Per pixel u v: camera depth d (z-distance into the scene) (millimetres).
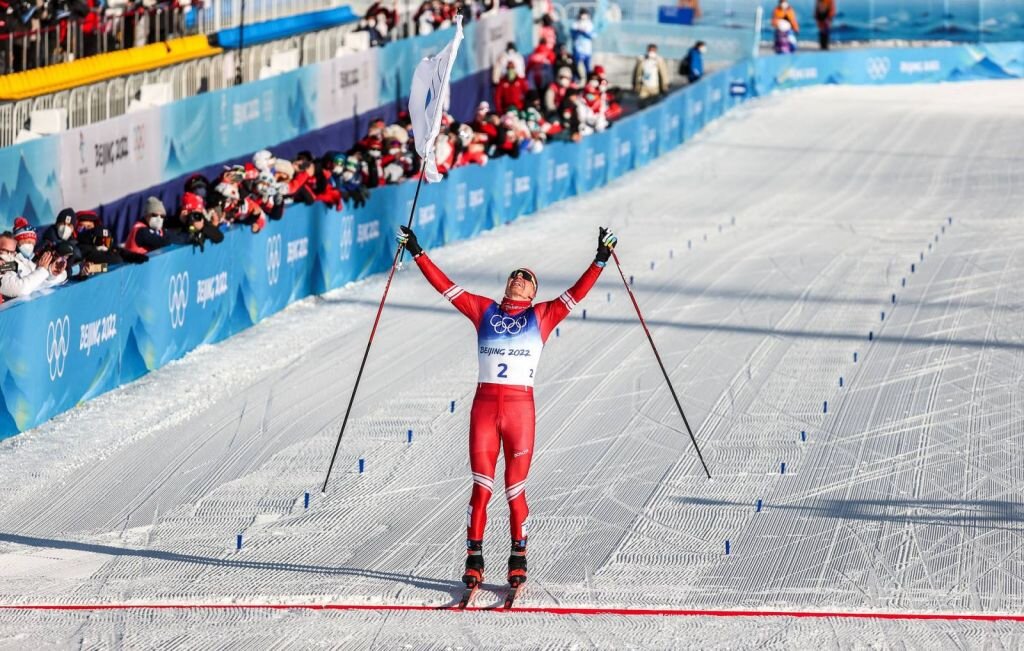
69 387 34312
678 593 22703
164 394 35938
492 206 61094
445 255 54875
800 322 43406
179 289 39156
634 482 28984
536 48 83062
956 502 27672
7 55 47031
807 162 76938
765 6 109000
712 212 64062
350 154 51688
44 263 33594
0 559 24438
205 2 59656
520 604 22141
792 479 29156
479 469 22234
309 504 27672
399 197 52906
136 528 26297
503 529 26109
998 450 31062
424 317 44656
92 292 34938
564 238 58531
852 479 29156
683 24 107562
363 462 30062
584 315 44312
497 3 80875
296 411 34469
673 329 42531
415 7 81312
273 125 55156
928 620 21516
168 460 30625
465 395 35906
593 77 75062
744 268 51469
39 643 20328
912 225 59594
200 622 21297
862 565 24156
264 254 43906
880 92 101750
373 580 23359
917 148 79875
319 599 22375
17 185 39094
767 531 26000
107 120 43562
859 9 112812
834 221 60969
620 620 21453
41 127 45406
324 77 59125
